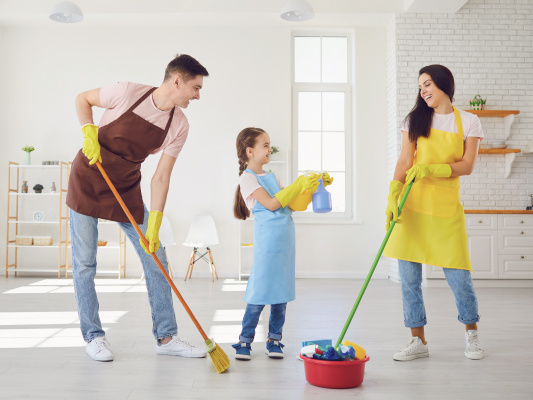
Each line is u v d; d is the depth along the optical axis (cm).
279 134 587
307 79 607
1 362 211
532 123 556
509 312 353
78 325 294
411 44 553
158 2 555
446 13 555
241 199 237
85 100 216
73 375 192
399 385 183
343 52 610
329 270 580
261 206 221
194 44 593
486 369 206
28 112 589
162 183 227
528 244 498
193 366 206
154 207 226
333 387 178
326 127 603
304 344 199
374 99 588
